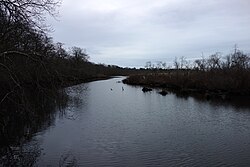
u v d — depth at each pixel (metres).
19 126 19.39
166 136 23.45
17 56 13.05
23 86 13.10
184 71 78.69
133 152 19.33
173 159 17.98
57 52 14.90
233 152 19.31
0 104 12.14
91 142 21.47
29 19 13.21
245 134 23.95
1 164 16.66
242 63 63.59
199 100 46.41
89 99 50.16
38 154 18.50
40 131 23.61
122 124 28.02
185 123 28.61
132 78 99.69
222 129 25.83
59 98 13.74
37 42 13.62
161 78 84.81
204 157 18.33
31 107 13.03
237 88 53.69
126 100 48.56
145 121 29.64
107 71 179.00
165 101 46.31
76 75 16.31
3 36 12.73
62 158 17.89
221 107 38.34
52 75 13.37
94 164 17.05
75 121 28.66
